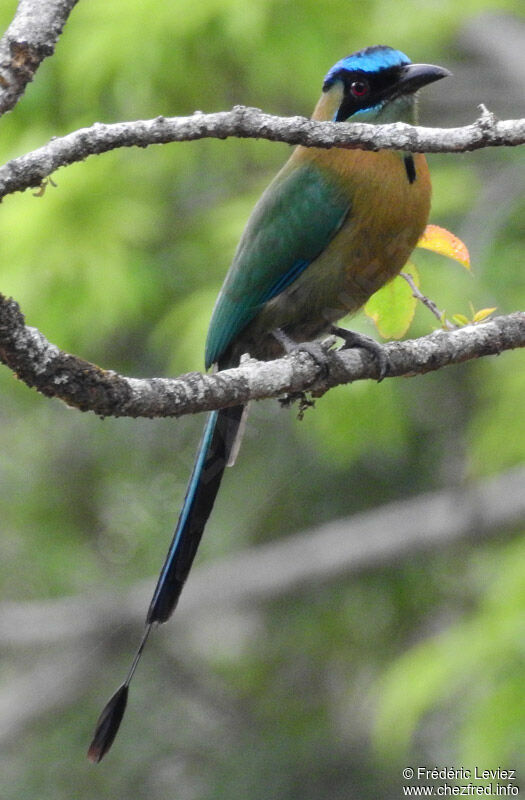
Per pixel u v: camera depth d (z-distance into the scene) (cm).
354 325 1051
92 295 1254
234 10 1182
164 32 1198
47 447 1642
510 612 1070
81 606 1536
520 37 1527
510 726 1021
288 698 1594
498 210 1370
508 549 1302
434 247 715
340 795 1395
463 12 1317
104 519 1680
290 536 1574
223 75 1288
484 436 1325
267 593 1477
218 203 1448
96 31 1209
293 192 729
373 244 717
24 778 1475
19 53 492
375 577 1559
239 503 1581
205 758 1488
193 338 1195
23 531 1672
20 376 497
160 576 679
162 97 1275
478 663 1042
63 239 1265
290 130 511
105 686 1588
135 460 1591
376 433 1315
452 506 1456
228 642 1766
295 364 614
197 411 546
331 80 758
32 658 1593
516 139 516
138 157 1334
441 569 1560
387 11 1322
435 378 1480
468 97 1545
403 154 702
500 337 663
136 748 1498
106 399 509
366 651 1591
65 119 1305
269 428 1509
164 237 1370
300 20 1244
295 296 744
